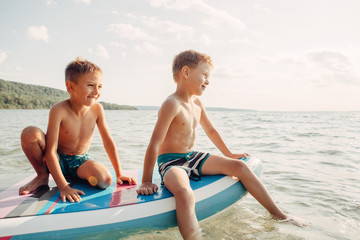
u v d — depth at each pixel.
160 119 2.12
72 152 2.23
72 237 1.52
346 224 2.00
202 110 2.61
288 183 3.08
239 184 2.18
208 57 2.33
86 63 2.08
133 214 1.68
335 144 6.12
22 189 1.93
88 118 2.25
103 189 2.02
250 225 1.95
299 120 18.77
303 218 2.11
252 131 9.29
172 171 1.95
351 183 3.09
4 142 5.84
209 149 5.25
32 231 1.48
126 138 6.81
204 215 1.87
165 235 1.75
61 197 1.81
